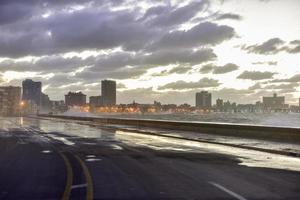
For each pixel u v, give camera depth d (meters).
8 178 13.99
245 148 25.23
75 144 29.02
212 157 20.55
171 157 20.62
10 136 38.69
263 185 12.59
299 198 10.66
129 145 28.05
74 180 13.55
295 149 22.83
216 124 38.06
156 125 53.06
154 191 11.61
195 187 12.23
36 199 10.55
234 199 10.52
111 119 72.06
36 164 17.88
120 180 13.54
